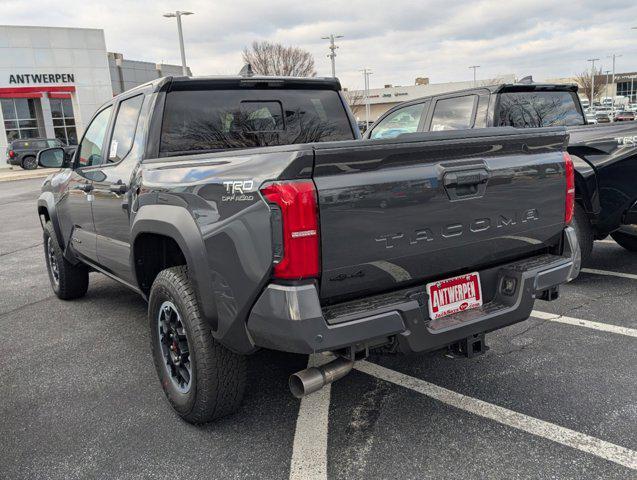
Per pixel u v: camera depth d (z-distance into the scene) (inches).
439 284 103.7
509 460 99.6
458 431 109.7
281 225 85.3
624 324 161.8
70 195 179.3
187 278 111.8
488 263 112.5
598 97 3440.0
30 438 114.8
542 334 157.3
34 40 1366.9
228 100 142.0
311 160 84.0
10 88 1350.9
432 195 96.8
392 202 92.1
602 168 187.5
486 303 112.0
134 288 147.3
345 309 91.6
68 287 209.9
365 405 121.6
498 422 112.2
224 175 95.3
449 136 97.4
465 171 100.5
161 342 121.9
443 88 2967.5
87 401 130.3
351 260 89.4
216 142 139.7
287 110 152.3
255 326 92.0
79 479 100.1
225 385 108.3
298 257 84.8
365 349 95.1
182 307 108.0
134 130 140.0
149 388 136.1
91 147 173.2
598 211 191.6
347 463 100.8
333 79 160.7
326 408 121.1
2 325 191.3
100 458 106.3
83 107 1454.2
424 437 108.0
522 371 134.4
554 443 104.0
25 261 307.4
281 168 84.9
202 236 99.8
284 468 100.4
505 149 107.5
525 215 112.0
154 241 131.7
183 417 117.3
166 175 114.0
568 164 119.1
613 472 95.0
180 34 1016.9
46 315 200.2
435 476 96.1
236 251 92.5
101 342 169.6
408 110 269.4
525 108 236.8
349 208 87.9
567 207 119.8
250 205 89.2
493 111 227.0
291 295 85.8
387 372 137.6
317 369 95.5
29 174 1087.6
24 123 1392.7
